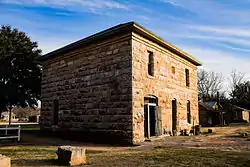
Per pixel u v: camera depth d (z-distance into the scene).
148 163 6.75
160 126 13.95
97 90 13.45
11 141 13.31
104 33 12.99
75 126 14.48
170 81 15.73
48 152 9.23
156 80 14.00
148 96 13.19
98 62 13.67
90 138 13.33
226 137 14.90
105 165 6.54
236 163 6.64
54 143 12.70
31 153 8.94
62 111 15.76
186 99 18.03
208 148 9.82
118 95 12.30
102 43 13.59
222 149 9.48
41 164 6.74
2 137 12.74
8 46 23.17
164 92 14.83
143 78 12.77
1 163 5.65
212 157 7.57
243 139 13.57
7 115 55.56
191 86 19.27
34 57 24.36
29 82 24.28
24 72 24.27
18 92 24.17
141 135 11.98
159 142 12.12
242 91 52.50
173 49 15.99
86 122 13.77
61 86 16.23
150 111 14.03
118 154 8.50
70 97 15.27
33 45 25.33
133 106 11.70
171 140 12.98
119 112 12.10
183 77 17.91
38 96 25.53
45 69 18.23
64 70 16.19
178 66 17.23
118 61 12.58
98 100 13.28
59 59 16.81
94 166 6.44
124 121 11.81
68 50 15.88
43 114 17.62
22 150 9.84
